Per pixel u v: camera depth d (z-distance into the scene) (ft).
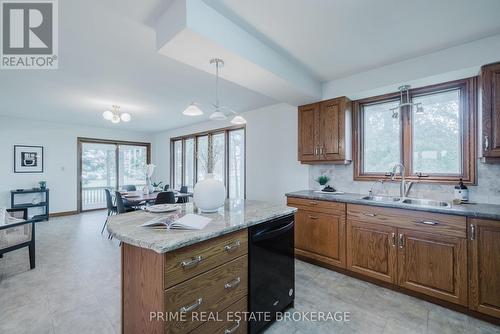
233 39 5.91
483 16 5.76
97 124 19.49
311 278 8.32
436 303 6.69
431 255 6.66
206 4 5.25
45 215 17.07
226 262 4.70
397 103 9.30
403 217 7.16
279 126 13.12
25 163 17.22
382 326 5.80
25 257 10.18
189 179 20.49
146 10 5.39
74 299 6.93
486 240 5.85
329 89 9.97
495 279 5.74
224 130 16.84
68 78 9.34
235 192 16.43
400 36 6.65
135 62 7.98
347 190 10.40
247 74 7.36
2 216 8.75
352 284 7.88
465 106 7.73
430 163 8.50
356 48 7.30
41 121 17.90
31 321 5.93
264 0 5.17
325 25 6.11
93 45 6.90
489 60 6.63
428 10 5.53
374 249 7.74
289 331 5.62
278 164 13.15
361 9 5.49
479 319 6.03
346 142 9.64
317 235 9.22
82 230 14.51
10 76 9.09
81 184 19.93
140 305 4.19
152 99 12.26
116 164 22.04
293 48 7.29
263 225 5.59
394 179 9.14
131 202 12.82
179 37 5.22
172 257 3.79
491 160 6.73
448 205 7.05
